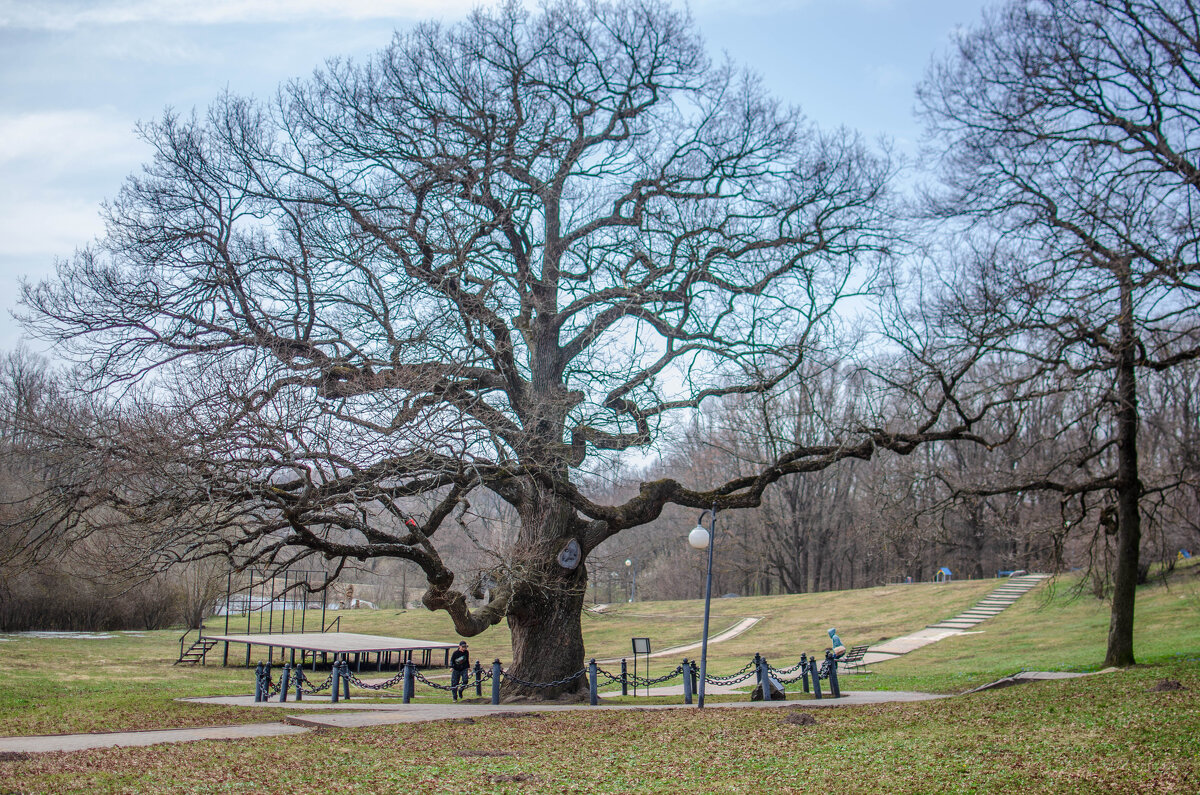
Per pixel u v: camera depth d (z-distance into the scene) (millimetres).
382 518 20203
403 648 33375
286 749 12523
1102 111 17750
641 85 20812
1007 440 20938
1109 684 17703
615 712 17688
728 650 42938
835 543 73375
